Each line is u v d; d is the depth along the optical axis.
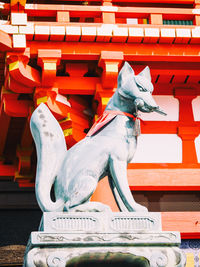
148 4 12.05
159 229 6.15
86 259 6.04
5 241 14.76
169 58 10.59
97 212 6.12
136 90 6.79
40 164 6.64
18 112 11.15
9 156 14.53
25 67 10.09
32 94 10.77
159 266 6.01
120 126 6.77
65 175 6.53
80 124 11.04
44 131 6.72
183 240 10.75
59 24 10.09
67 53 10.20
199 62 10.97
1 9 10.13
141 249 6.05
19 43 9.87
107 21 10.36
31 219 15.12
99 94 10.47
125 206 6.55
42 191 6.54
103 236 6.00
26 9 10.20
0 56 10.29
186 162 11.13
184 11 10.69
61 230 5.98
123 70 6.97
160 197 10.95
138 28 10.30
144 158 11.07
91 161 6.53
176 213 10.65
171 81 11.43
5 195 15.12
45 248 5.89
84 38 10.20
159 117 11.34
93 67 10.77
